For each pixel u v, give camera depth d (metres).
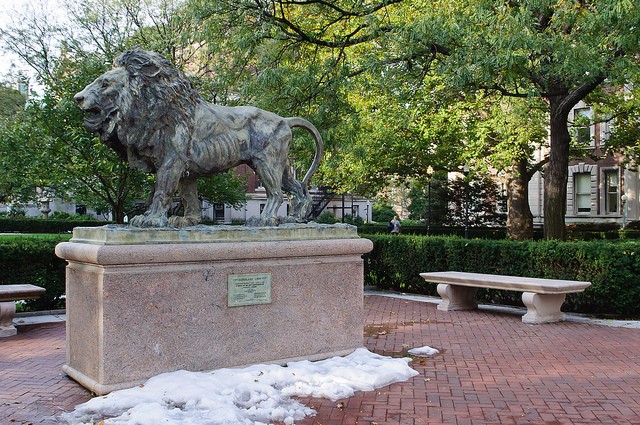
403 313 10.10
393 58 12.73
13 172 15.27
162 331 5.29
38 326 8.95
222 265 5.66
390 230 29.31
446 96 14.11
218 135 6.00
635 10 9.32
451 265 11.93
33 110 13.20
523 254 10.73
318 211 36.97
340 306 6.50
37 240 10.49
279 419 4.55
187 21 16.83
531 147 19.44
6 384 5.48
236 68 13.52
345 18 13.30
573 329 8.57
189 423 4.25
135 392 4.83
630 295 9.62
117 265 5.05
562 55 10.12
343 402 5.00
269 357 5.95
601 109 20.48
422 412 4.80
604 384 5.64
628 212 31.17
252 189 36.31
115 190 14.45
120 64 5.58
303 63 13.56
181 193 6.25
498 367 6.28
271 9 12.45
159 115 5.56
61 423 4.39
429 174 20.86
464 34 10.86
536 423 4.56
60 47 16.23
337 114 12.73
